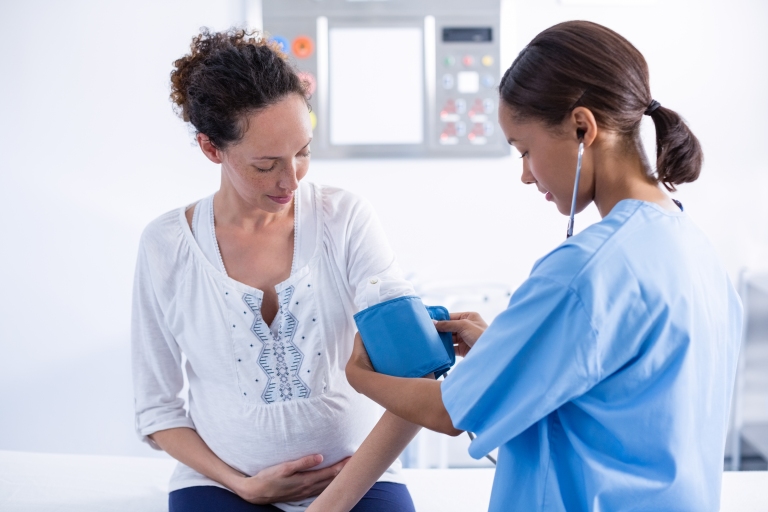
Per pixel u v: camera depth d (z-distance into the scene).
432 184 2.41
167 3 2.29
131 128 2.34
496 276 2.45
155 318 1.31
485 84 2.34
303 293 1.22
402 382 0.98
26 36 2.29
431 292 2.39
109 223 2.39
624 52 0.87
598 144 0.89
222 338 1.24
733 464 2.54
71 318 2.43
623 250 0.83
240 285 1.22
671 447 0.84
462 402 0.89
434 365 1.06
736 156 2.38
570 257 0.83
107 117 2.34
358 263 1.24
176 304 1.26
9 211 2.38
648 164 0.93
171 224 1.27
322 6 2.30
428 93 2.34
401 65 2.34
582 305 0.81
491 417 0.88
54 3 2.28
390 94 2.35
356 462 1.08
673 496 0.85
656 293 0.82
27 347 2.45
